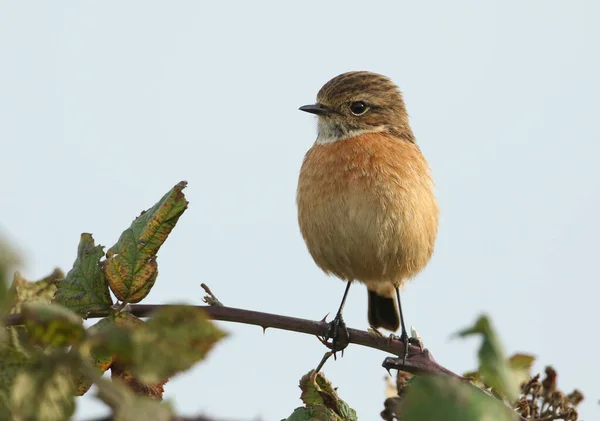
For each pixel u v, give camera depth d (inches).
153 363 157.6
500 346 155.6
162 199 302.2
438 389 152.4
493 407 151.5
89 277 293.7
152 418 161.2
